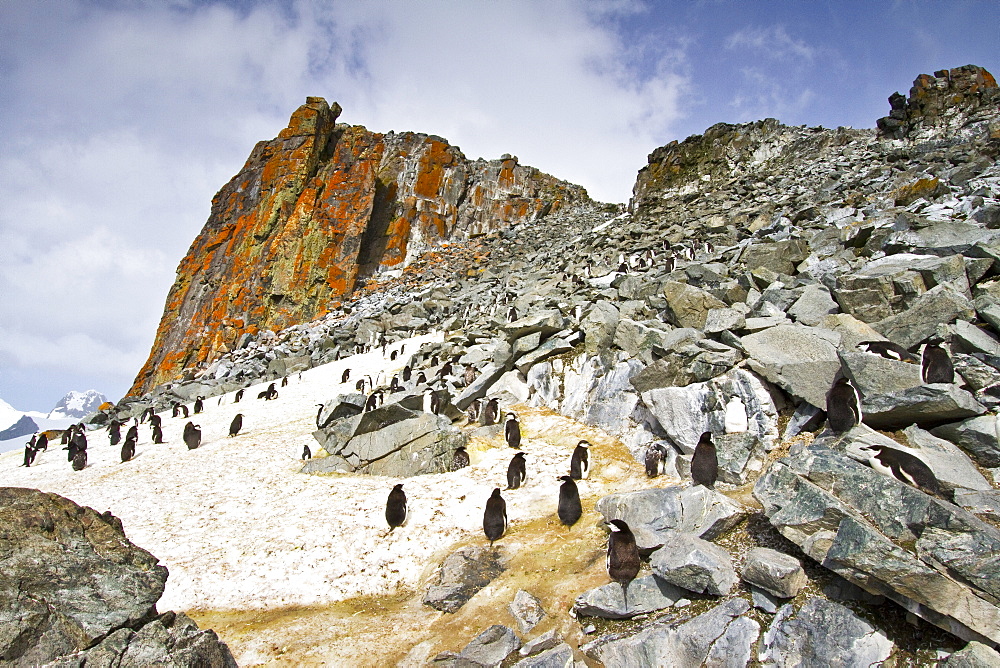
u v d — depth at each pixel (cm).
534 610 952
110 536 669
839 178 3659
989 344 1145
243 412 2922
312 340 4647
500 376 2259
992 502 840
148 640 605
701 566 865
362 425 1845
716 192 4638
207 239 7656
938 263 1410
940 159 3153
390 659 913
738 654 784
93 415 3588
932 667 683
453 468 1652
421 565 1218
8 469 2312
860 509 835
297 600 1138
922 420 1038
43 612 567
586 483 1441
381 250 7362
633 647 833
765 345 1391
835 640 740
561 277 3775
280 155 7506
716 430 1330
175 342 6594
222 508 1573
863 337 1293
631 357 1823
